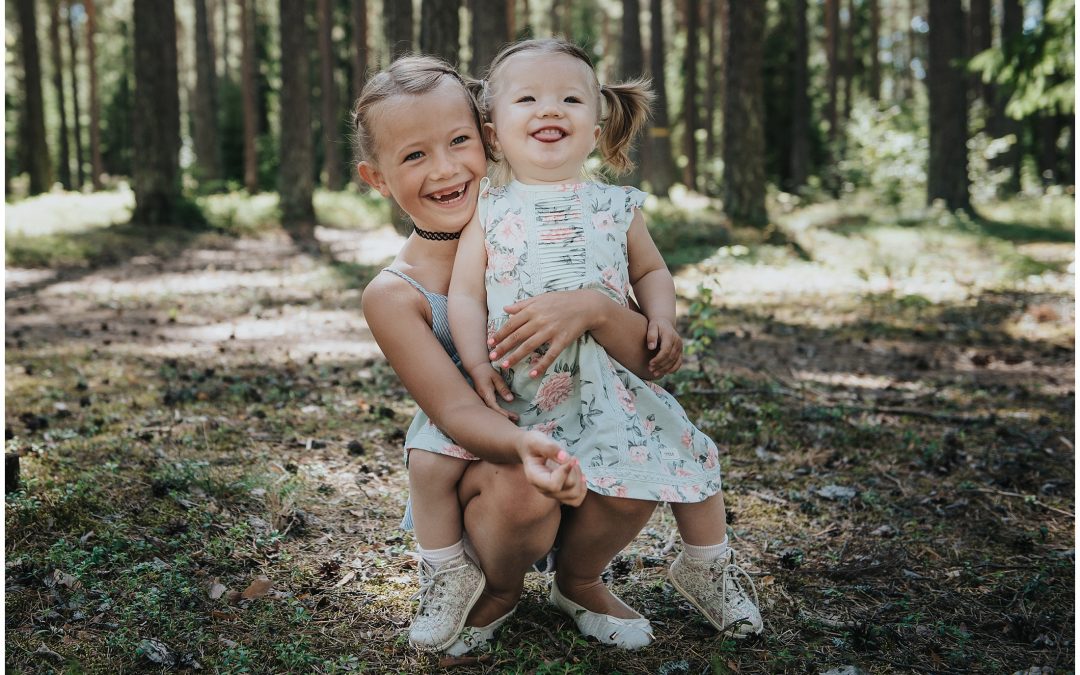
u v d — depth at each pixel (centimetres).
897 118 2380
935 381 627
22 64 2631
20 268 1196
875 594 302
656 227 1512
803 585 309
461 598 251
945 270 1193
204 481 369
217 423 475
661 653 260
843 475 419
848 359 707
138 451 412
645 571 317
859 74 3916
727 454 445
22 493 336
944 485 406
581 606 269
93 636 256
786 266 1260
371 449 445
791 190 2811
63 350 685
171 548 315
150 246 1478
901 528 357
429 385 238
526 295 241
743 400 536
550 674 244
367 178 257
